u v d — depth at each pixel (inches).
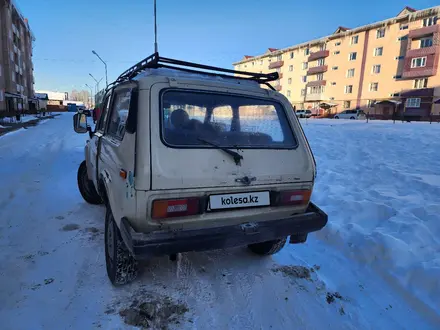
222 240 86.0
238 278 110.7
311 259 129.6
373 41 1766.7
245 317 91.5
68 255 121.5
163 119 84.3
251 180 91.4
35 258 118.6
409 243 131.4
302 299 101.2
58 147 432.8
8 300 93.5
